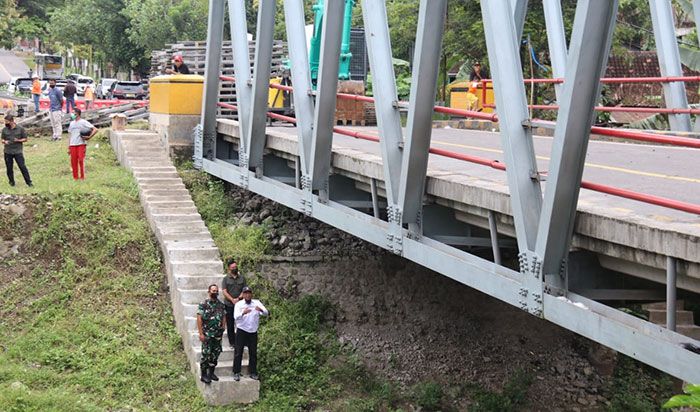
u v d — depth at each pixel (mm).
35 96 29312
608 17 7434
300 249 16766
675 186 9930
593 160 13102
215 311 12539
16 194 16250
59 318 14086
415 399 14234
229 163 17953
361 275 16391
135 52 51000
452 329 15961
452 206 10531
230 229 17109
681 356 6770
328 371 14109
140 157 19453
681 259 7000
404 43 31438
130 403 12312
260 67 15000
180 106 19688
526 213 8531
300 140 13383
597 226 7938
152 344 13734
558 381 15641
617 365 16531
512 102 8625
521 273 8586
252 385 12750
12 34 62250
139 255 15617
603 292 8508
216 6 17875
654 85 27516
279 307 15289
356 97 11906
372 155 12656
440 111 9969
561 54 15742
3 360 12875
